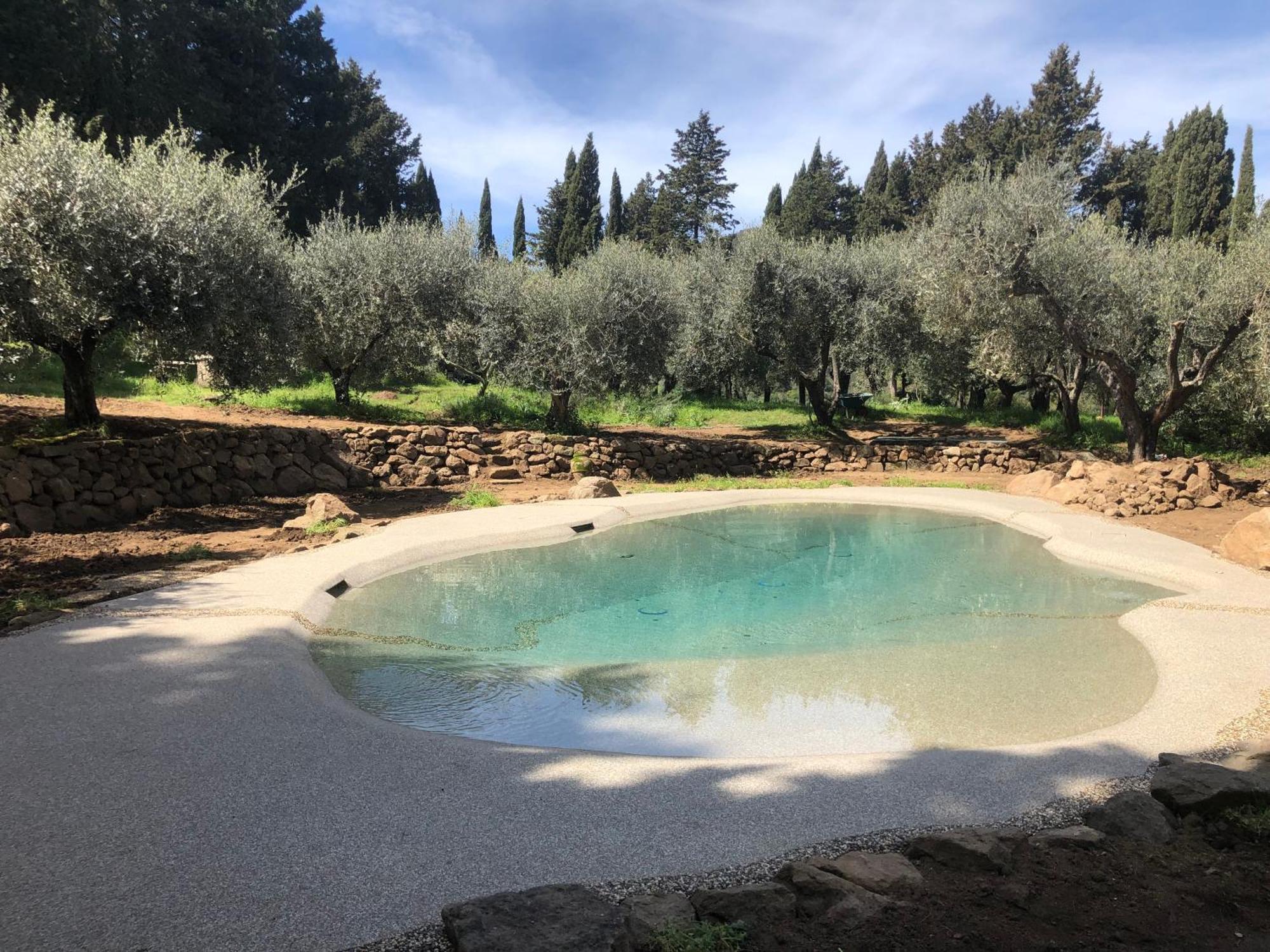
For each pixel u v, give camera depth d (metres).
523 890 2.38
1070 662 5.38
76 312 8.99
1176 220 31.48
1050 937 2.07
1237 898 2.28
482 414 17.62
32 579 6.67
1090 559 8.80
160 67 23.84
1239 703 4.14
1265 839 2.63
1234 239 15.67
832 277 18.69
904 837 2.71
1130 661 5.41
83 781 3.14
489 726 4.23
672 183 45.16
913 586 7.72
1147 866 2.47
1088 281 14.54
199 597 6.11
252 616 5.64
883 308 18.56
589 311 16.56
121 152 10.74
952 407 26.08
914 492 13.51
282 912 2.29
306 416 15.06
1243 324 13.57
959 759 3.43
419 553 8.41
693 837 2.72
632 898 2.31
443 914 2.18
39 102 18.38
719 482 15.42
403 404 18.75
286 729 3.74
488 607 6.81
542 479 14.84
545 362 16.45
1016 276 14.62
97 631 5.20
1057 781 3.17
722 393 30.70
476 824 2.82
